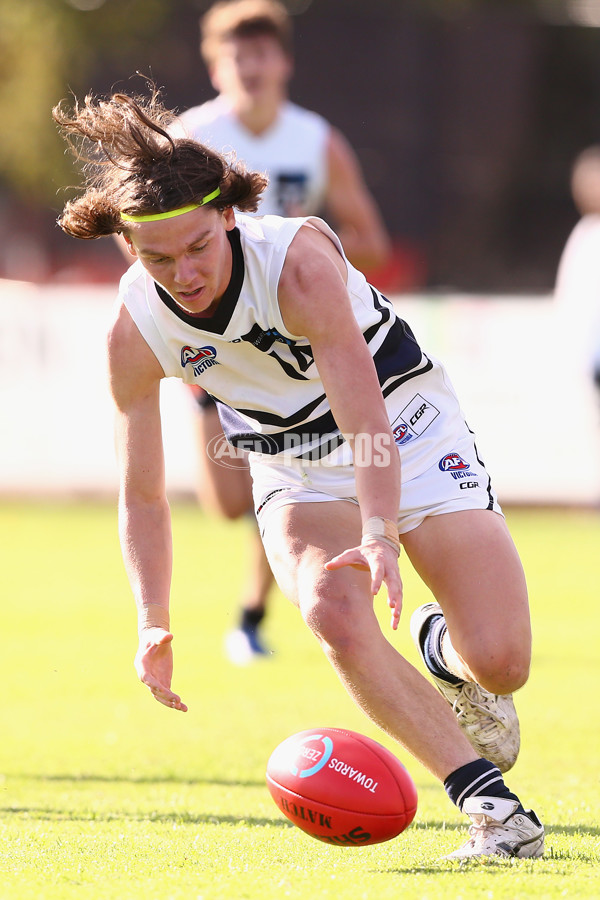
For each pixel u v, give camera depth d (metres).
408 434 12.73
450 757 10.93
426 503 12.41
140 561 11.80
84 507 46.28
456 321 44.47
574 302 42.50
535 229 82.25
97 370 45.38
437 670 13.15
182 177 10.24
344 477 12.46
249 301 11.23
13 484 46.44
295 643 27.39
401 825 10.55
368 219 26.16
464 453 12.93
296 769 10.64
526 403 44.72
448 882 9.75
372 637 10.98
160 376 11.98
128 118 10.44
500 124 81.75
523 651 11.78
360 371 10.97
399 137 80.25
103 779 15.97
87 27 76.69
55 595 32.78
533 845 10.91
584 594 32.62
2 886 9.77
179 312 11.43
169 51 78.00
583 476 45.12
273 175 25.11
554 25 82.06
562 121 82.81
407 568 37.50
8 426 45.84
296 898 9.21
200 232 10.41
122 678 23.61
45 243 75.06
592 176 41.75
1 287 45.22
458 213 81.00
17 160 73.69
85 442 46.16
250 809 13.95
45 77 74.19
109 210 10.63
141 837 12.03
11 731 19.30
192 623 29.20
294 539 11.97
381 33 79.94
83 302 45.03
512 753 13.32
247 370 11.90
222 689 22.58
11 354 45.22
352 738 10.84
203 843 11.69
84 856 11.02
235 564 37.66
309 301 11.05
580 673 23.75
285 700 21.59
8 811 13.78
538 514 45.38
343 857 11.13
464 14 86.00
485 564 12.02
